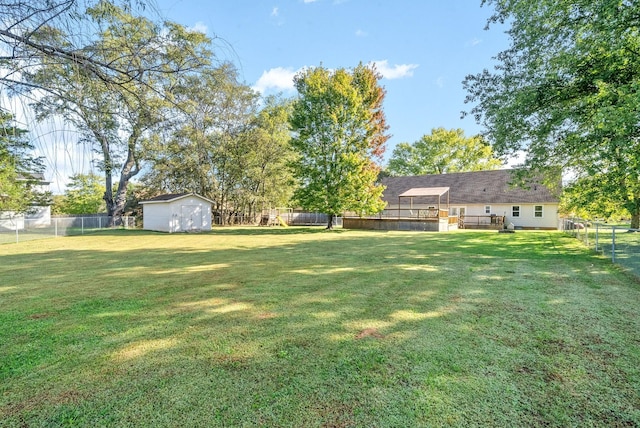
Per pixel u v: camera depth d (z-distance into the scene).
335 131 20.02
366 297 4.58
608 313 3.79
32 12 1.70
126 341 3.05
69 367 2.54
